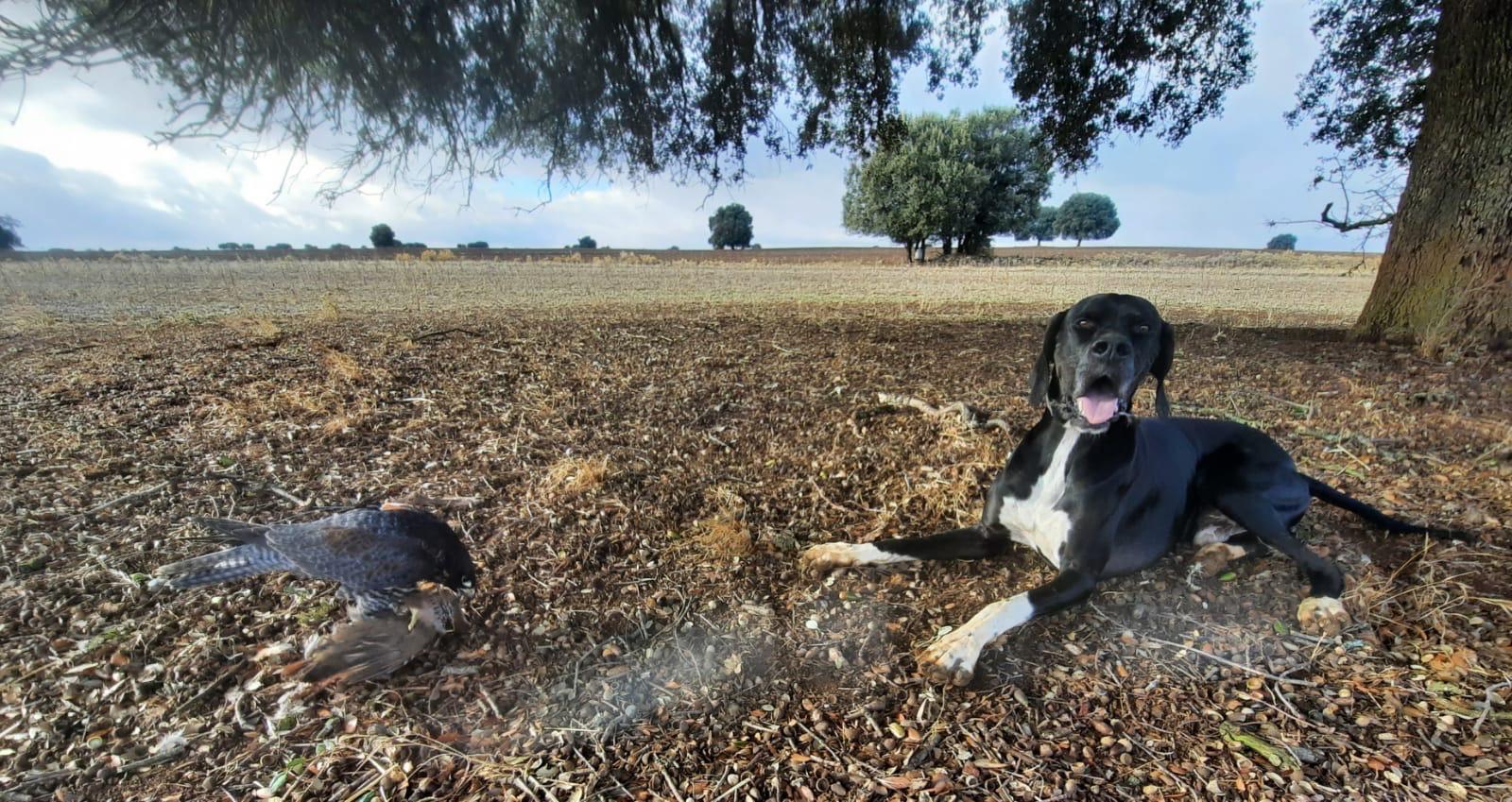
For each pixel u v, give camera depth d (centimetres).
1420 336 648
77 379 566
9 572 271
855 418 472
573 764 186
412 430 452
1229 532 302
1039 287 1753
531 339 772
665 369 625
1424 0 800
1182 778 181
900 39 887
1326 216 853
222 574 192
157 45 593
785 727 202
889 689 219
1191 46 857
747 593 273
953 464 388
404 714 204
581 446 428
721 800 175
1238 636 240
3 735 193
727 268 2695
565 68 769
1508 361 568
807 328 886
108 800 174
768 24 846
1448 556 279
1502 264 591
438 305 1165
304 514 331
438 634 228
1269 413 482
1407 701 203
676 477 382
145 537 303
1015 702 212
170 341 750
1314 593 252
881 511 346
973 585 282
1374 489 352
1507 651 220
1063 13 818
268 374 583
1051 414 275
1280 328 855
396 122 729
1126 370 241
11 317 957
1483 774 176
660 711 208
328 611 248
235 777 181
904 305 1245
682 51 823
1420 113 869
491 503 345
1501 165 590
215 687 212
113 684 213
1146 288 1772
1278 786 177
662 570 289
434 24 645
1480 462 375
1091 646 239
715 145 949
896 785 180
